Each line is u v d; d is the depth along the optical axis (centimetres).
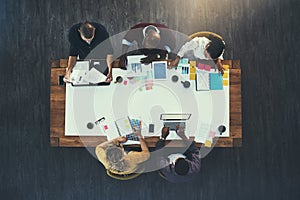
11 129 469
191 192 459
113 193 459
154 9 478
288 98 470
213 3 479
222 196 459
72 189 461
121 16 477
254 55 474
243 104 469
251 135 466
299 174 462
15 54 476
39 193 462
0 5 482
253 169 462
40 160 465
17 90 472
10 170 465
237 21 477
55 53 475
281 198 460
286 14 479
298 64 473
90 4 478
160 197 458
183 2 479
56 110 427
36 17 479
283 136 466
